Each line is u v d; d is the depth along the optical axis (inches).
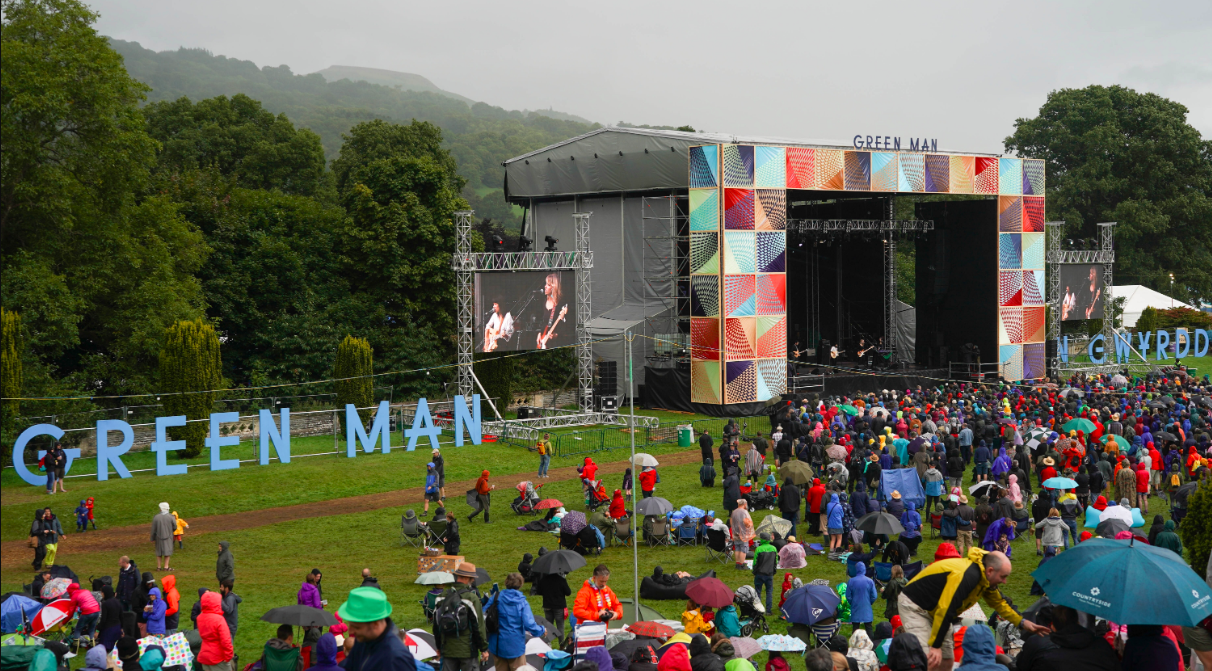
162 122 3649.1
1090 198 4264.3
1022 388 2245.3
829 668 449.7
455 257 2048.5
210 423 1525.6
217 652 601.9
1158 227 4042.8
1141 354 3159.5
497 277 2032.5
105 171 1604.3
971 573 406.6
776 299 2256.4
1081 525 1138.0
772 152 2234.3
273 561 1093.8
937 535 1149.1
